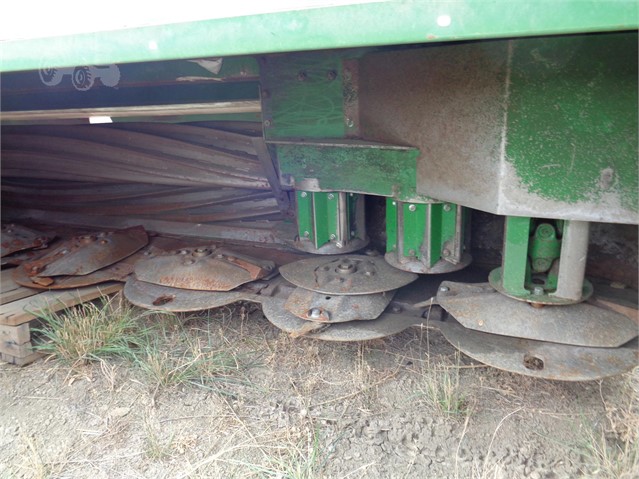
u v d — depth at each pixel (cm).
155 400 219
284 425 200
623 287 219
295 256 289
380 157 215
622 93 145
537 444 184
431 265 219
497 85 159
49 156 357
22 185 390
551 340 183
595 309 189
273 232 309
